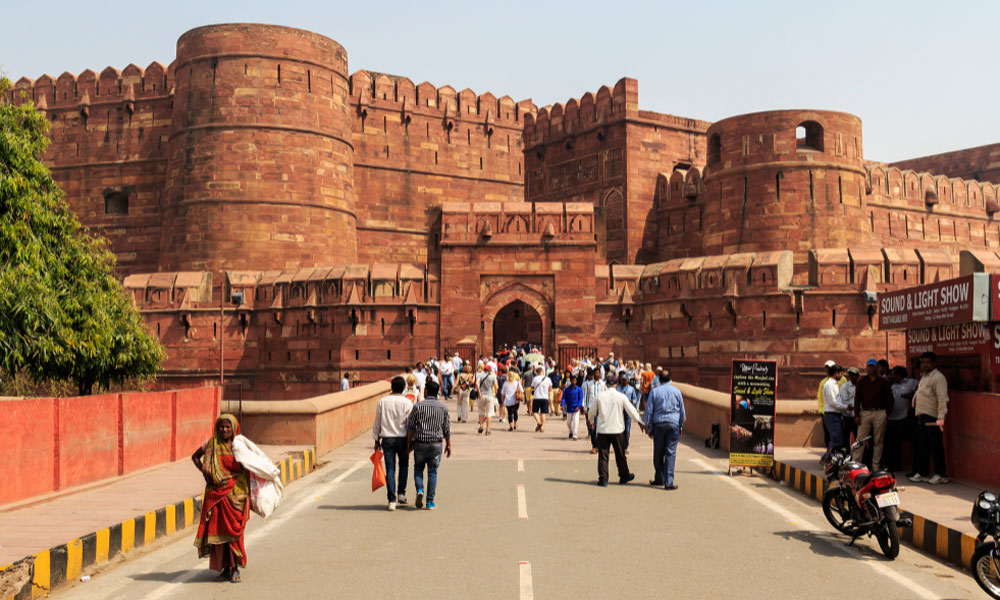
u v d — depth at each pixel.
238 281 41.31
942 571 8.89
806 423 17.09
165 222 47.16
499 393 27.97
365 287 38.34
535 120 57.91
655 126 52.56
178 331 41.16
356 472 16.14
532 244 38.31
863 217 41.53
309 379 39.31
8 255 19.73
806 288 33.97
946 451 13.88
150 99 54.38
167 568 9.04
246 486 8.50
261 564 9.01
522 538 10.12
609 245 52.22
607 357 38.22
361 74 54.91
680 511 11.91
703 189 48.59
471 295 38.19
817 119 40.66
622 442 14.99
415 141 56.53
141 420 14.56
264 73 45.81
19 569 7.77
